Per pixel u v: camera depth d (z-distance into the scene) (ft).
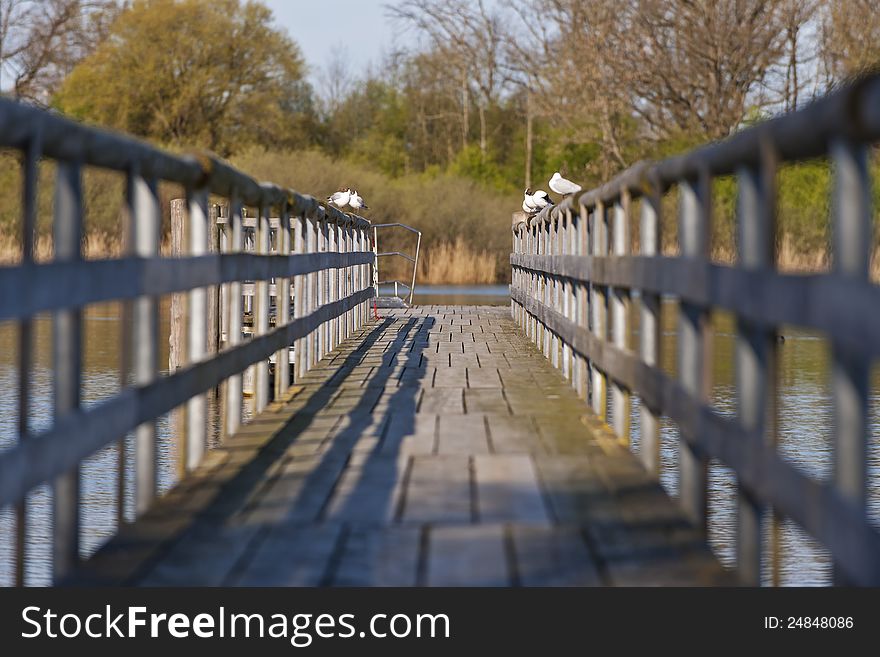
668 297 160.97
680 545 21.90
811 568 29.68
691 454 24.17
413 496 25.89
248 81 297.12
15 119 16.22
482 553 21.33
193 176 28.81
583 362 43.09
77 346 20.25
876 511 35.32
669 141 218.59
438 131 327.88
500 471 28.73
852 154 14.89
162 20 284.00
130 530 22.98
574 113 223.92
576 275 44.09
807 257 172.04
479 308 109.50
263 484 27.17
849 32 184.24
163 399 25.58
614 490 26.58
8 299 16.57
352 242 76.02
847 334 14.64
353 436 33.91
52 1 276.82
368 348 63.77
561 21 223.51
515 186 302.25
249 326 66.23
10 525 34.71
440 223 215.10
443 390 44.80
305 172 226.79
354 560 20.92
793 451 47.70
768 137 17.92
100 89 285.43
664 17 208.44
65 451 19.33
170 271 25.94
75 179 19.81
